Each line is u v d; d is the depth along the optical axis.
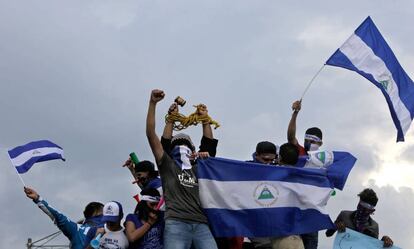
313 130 13.51
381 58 14.59
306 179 12.11
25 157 14.69
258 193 11.78
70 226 12.42
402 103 14.57
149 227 11.56
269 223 11.73
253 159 12.88
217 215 11.51
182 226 11.00
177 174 11.23
